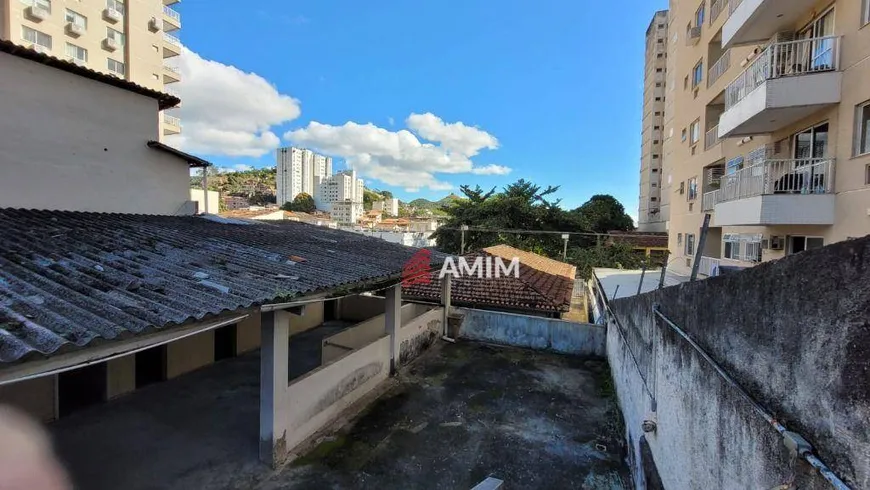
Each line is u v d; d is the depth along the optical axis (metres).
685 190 15.66
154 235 6.38
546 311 10.68
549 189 28.91
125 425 5.76
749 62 10.12
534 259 17.00
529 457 5.43
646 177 44.69
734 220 9.55
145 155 8.48
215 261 5.36
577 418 6.55
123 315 3.14
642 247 29.28
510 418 6.48
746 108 8.82
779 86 7.95
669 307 3.66
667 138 37.91
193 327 3.49
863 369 1.34
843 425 1.42
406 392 7.31
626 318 6.33
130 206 8.21
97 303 3.30
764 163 8.56
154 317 3.21
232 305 3.80
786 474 1.76
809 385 1.64
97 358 2.84
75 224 6.23
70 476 4.60
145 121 8.48
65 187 7.12
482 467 5.17
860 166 7.03
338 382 6.31
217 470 4.81
